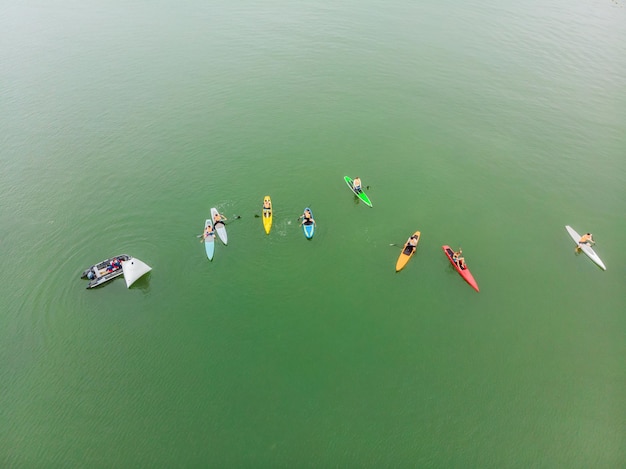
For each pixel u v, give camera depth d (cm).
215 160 5531
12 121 6150
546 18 9956
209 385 3231
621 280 4094
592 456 2908
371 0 10900
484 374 3356
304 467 2798
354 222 4647
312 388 3225
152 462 2808
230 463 2808
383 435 2964
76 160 5450
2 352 3406
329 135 6100
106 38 8906
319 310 3797
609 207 4950
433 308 3831
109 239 4369
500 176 5378
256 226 4522
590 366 3431
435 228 4603
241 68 7806
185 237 4391
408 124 6375
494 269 4169
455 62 8062
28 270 4012
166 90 7069
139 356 3419
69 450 2858
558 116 6519
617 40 8900
